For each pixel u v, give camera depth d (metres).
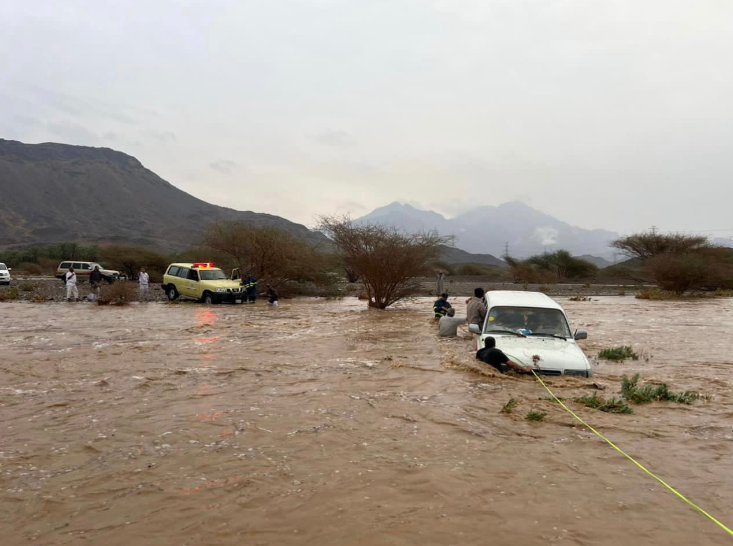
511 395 7.74
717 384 8.84
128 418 6.53
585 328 17.19
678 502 4.27
